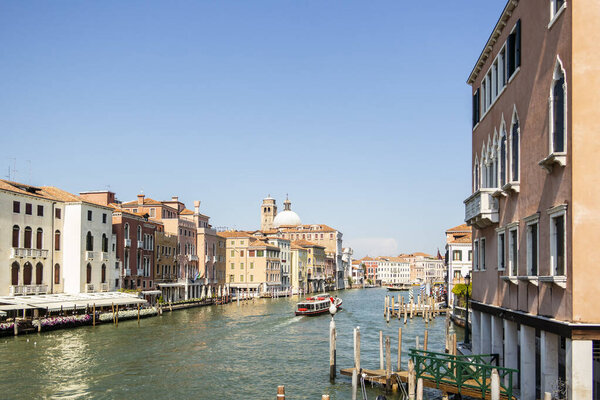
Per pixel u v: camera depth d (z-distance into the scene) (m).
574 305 13.78
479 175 25.27
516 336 19.77
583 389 13.50
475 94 26.27
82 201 55.16
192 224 86.81
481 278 24.52
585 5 13.93
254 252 108.56
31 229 50.53
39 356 33.19
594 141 13.85
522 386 17.50
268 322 56.28
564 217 14.30
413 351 21.83
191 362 32.91
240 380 28.34
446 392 20.27
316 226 165.88
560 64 14.70
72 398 24.38
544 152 15.89
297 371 30.61
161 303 66.94
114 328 47.97
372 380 25.89
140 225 68.12
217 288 95.88
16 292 47.66
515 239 19.09
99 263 57.91
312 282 139.62
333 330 27.56
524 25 17.86
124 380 27.89
